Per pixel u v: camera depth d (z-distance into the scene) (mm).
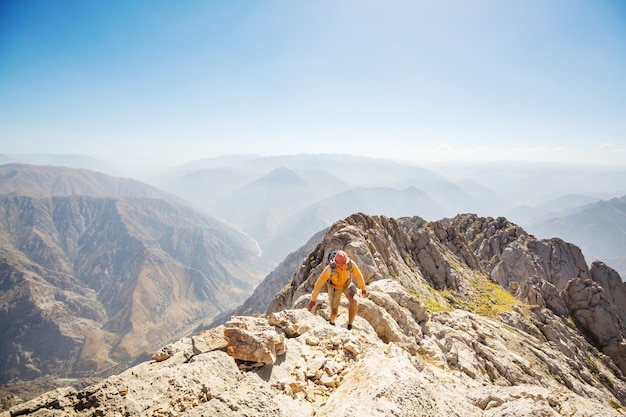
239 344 3811
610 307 32844
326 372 3965
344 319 6125
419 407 3002
